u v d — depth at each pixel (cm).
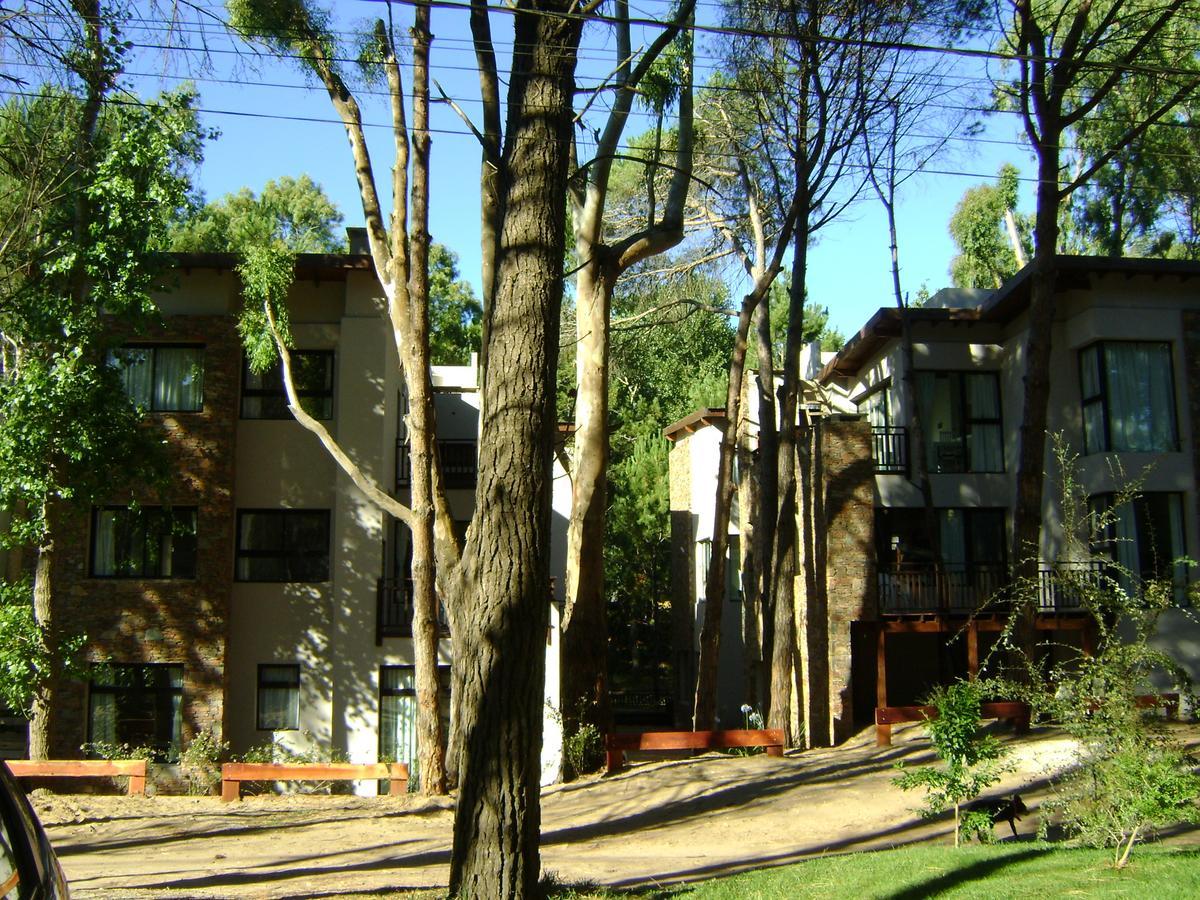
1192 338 2448
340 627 2308
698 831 1495
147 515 2302
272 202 4738
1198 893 781
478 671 776
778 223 2708
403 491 2508
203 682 2238
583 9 928
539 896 770
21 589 1883
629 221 2744
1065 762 1311
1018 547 2153
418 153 1772
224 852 1416
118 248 1812
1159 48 2147
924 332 2777
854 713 2745
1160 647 2341
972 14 2044
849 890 885
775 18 2103
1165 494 2416
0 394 1817
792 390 2411
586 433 2002
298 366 2411
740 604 3139
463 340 4966
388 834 1539
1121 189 3294
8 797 399
